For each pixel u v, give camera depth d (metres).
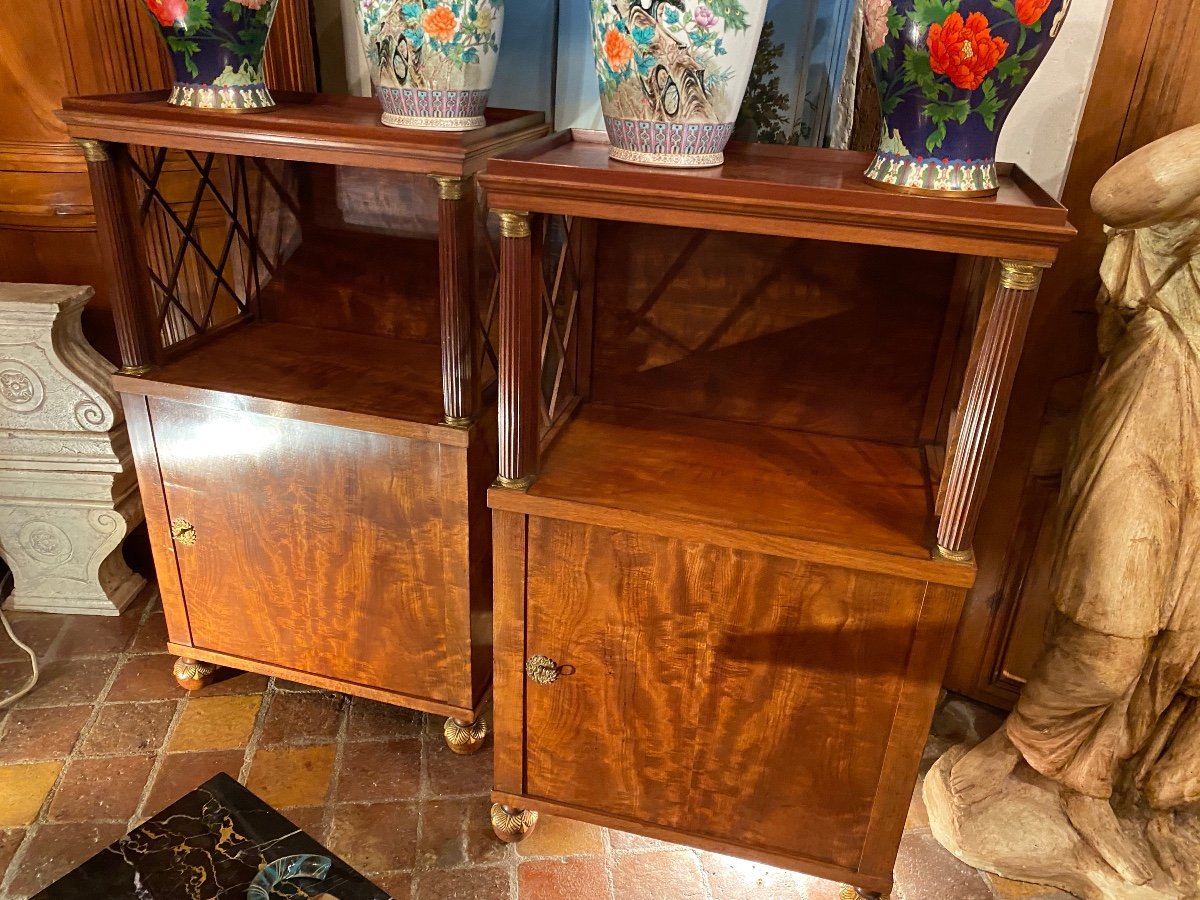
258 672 1.59
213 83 1.21
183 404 1.37
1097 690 1.28
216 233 1.86
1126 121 1.28
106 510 1.77
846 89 1.28
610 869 1.39
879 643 1.09
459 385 1.23
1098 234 1.35
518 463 1.13
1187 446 1.18
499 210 0.99
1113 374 1.23
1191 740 1.33
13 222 1.81
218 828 1.26
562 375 1.43
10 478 1.75
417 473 1.30
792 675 1.14
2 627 1.83
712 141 1.01
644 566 1.13
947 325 1.25
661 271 1.33
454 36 1.11
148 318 1.40
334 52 1.58
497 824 1.39
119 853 1.21
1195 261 1.14
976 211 0.86
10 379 1.67
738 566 1.09
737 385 1.37
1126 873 1.29
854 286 1.27
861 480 1.22
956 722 1.67
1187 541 1.21
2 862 1.34
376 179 1.49
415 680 1.49
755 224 0.93
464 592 1.38
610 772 1.31
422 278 1.54
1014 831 1.36
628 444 1.30
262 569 1.47
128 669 1.73
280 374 1.42
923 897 1.36
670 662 1.19
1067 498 1.28
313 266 1.59
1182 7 1.21
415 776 1.53
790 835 1.27
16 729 1.57
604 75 0.99
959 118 0.87
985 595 1.62
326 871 1.20
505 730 1.31
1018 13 0.81
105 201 1.29
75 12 1.66
